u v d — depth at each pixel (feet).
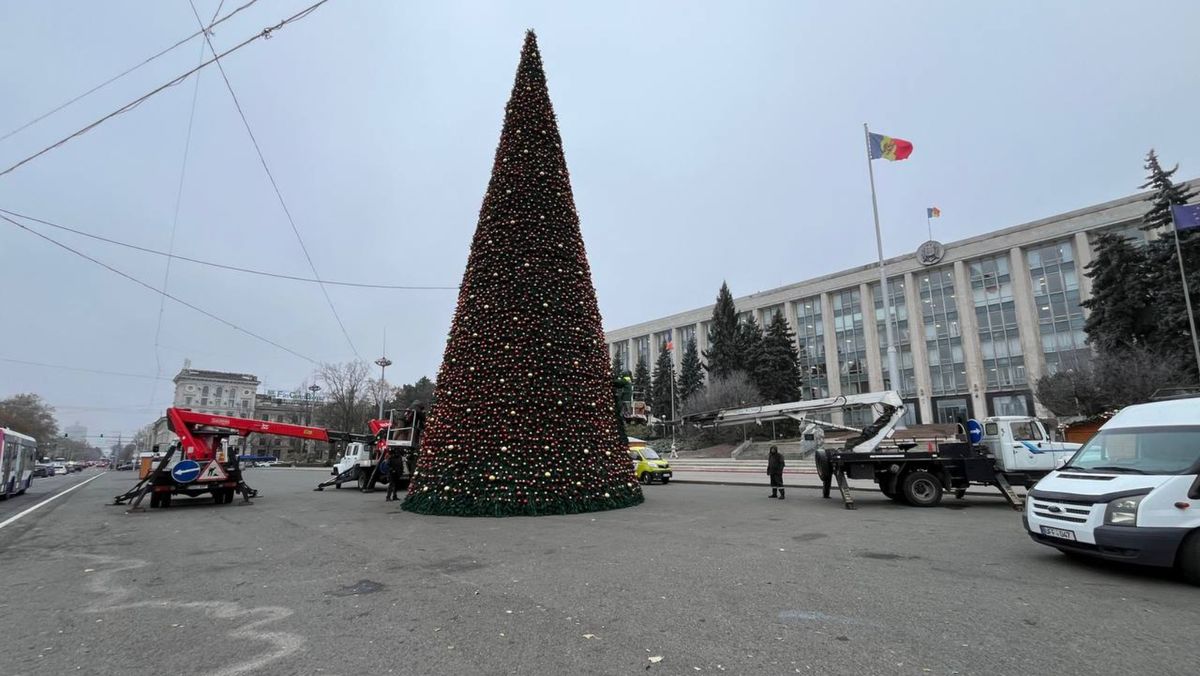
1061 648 14.03
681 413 205.26
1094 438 26.76
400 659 13.79
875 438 52.70
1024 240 172.45
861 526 35.96
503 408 45.47
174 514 49.55
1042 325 168.45
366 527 37.68
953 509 45.88
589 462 46.47
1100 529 21.74
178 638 15.70
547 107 54.75
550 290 49.37
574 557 26.12
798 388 188.14
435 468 46.26
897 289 200.03
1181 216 88.94
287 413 322.55
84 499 71.00
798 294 226.17
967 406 178.91
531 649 14.33
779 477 56.13
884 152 86.07
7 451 70.90
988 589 19.77
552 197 52.06
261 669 13.34
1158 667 12.83
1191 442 22.35
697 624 16.11
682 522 38.34
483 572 23.21
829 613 17.03
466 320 49.08
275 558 27.27
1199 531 20.16
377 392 214.28
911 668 12.81
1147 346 94.63
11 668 13.62
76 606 19.20
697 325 267.59
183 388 289.94
